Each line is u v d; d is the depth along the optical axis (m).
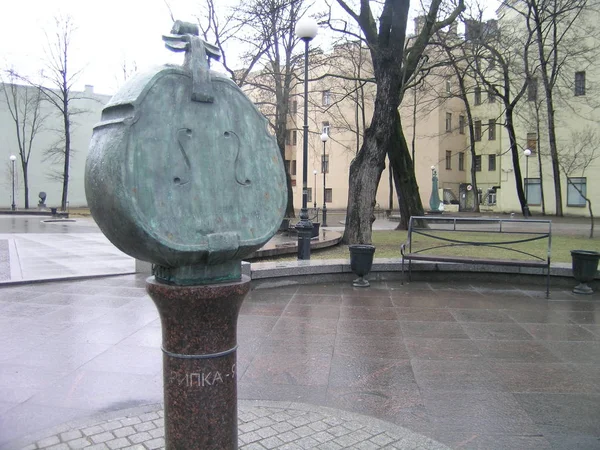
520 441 3.39
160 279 2.44
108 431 3.26
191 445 2.36
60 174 49.91
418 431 3.54
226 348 2.42
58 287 8.42
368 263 8.90
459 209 44.72
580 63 32.69
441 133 45.00
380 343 5.64
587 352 5.41
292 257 12.44
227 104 2.52
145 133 2.20
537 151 36.53
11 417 3.68
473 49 20.89
